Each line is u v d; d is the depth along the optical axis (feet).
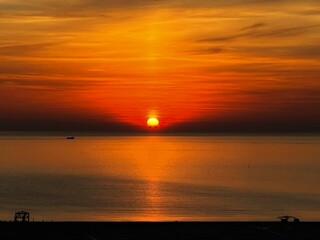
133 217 233.96
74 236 118.93
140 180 409.08
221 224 134.72
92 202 288.92
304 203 288.10
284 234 122.83
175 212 251.60
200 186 369.91
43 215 242.78
